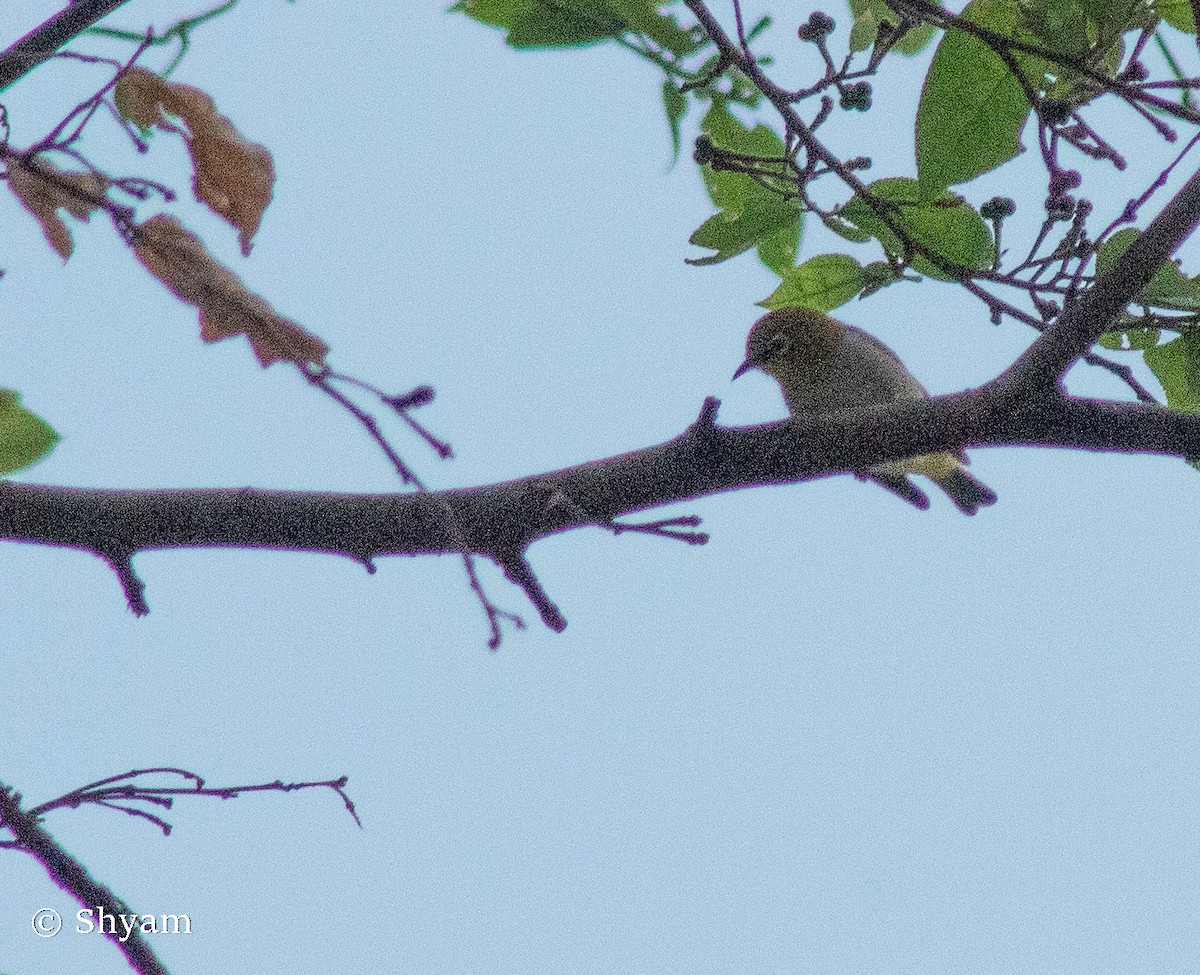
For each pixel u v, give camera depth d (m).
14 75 5.92
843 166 7.54
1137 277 7.05
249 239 5.91
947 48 7.29
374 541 7.27
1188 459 7.88
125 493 7.20
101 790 7.18
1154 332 7.79
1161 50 7.59
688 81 7.20
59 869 7.04
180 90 5.81
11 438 7.11
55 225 5.80
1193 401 7.58
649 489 7.53
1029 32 7.28
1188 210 6.94
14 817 6.98
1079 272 7.47
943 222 7.86
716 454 7.54
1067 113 7.14
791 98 7.65
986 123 7.34
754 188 7.97
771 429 7.59
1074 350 7.31
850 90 7.64
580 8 7.03
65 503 7.11
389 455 4.52
